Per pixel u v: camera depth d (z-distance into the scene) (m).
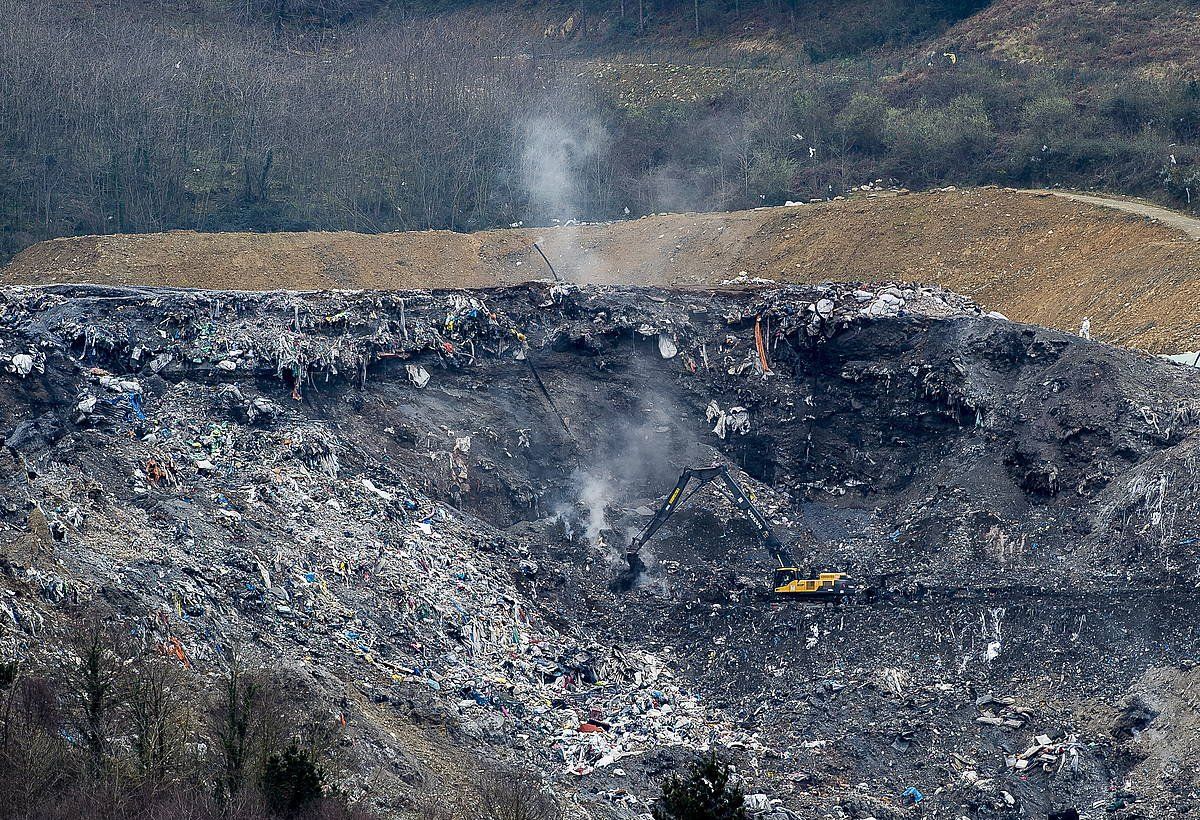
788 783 165.75
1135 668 176.50
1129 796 161.00
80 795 122.62
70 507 173.12
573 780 159.75
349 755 143.00
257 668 157.88
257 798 125.38
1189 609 181.38
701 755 169.00
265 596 176.62
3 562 152.62
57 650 143.00
